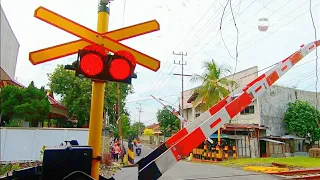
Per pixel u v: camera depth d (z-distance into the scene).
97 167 2.09
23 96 12.03
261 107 25.77
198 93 24.14
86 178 1.91
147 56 2.25
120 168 11.97
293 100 27.98
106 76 1.99
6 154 10.23
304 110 25.84
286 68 2.99
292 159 19.80
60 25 2.06
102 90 2.12
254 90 2.59
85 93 19.06
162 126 43.66
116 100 21.62
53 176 1.96
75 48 2.12
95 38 2.14
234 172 11.47
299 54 3.16
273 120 26.25
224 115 2.29
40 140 10.70
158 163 1.96
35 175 2.57
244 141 23.52
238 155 22.84
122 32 2.26
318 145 27.16
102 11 2.30
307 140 26.73
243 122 27.03
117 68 1.98
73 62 2.02
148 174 1.92
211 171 11.85
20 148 10.43
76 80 19.36
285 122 26.64
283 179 9.12
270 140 23.86
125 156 16.48
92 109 2.11
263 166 14.67
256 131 24.58
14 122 11.87
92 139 2.09
